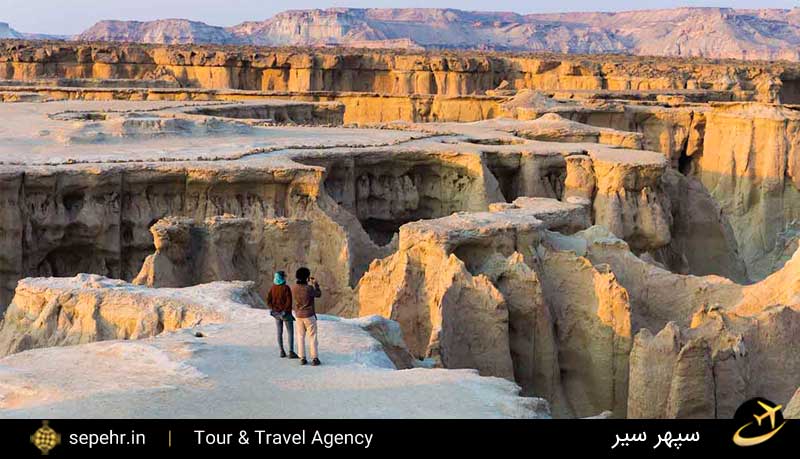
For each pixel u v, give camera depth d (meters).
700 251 53.84
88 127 49.88
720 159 70.56
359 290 34.44
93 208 40.62
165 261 37.84
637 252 49.94
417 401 18.36
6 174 38.88
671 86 113.62
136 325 25.84
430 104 86.06
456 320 31.16
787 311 28.70
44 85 93.00
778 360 28.30
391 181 49.69
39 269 40.28
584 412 32.19
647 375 27.33
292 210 42.31
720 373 27.00
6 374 19.75
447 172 49.84
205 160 43.78
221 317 25.23
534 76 121.75
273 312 20.92
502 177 51.88
